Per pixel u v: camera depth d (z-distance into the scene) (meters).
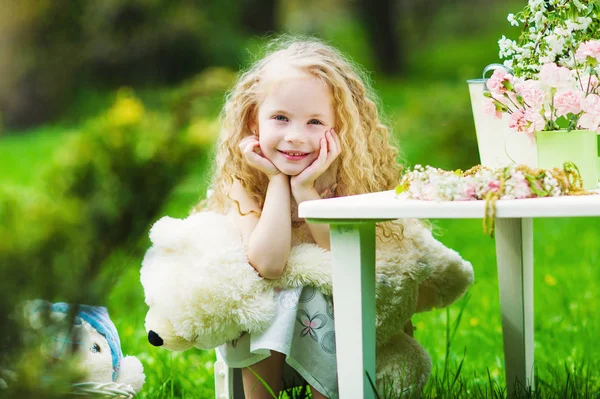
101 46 14.00
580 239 6.67
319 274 2.53
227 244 2.56
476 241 6.81
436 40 24.22
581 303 4.48
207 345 2.53
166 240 2.59
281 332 2.46
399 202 2.16
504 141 2.74
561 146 2.53
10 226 1.60
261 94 2.71
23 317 1.62
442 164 9.38
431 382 3.04
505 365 3.00
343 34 22.45
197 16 15.81
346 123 2.73
